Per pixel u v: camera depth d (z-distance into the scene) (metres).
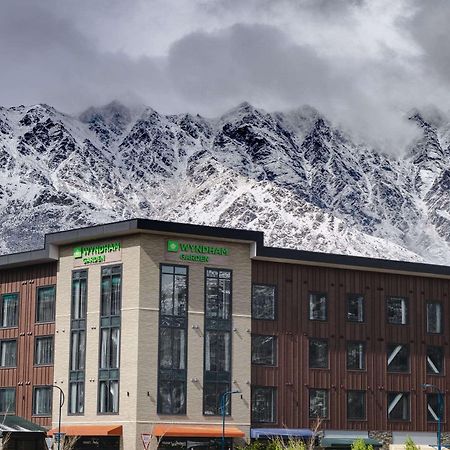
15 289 122.12
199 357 110.31
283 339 114.94
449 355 124.06
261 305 114.44
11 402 120.00
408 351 121.69
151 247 109.62
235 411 111.19
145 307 108.56
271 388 113.69
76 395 112.94
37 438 89.88
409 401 120.69
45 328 118.00
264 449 107.31
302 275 117.06
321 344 117.00
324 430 115.38
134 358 107.75
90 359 112.06
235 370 111.81
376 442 117.25
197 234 111.19
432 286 124.38
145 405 107.19
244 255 114.06
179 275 110.56
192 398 109.38
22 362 119.75
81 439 111.00
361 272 120.38
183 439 107.94
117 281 110.88
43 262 118.94
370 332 119.75
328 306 118.00
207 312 111.31
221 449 109.00
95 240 113.62
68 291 115.56
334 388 116.81
